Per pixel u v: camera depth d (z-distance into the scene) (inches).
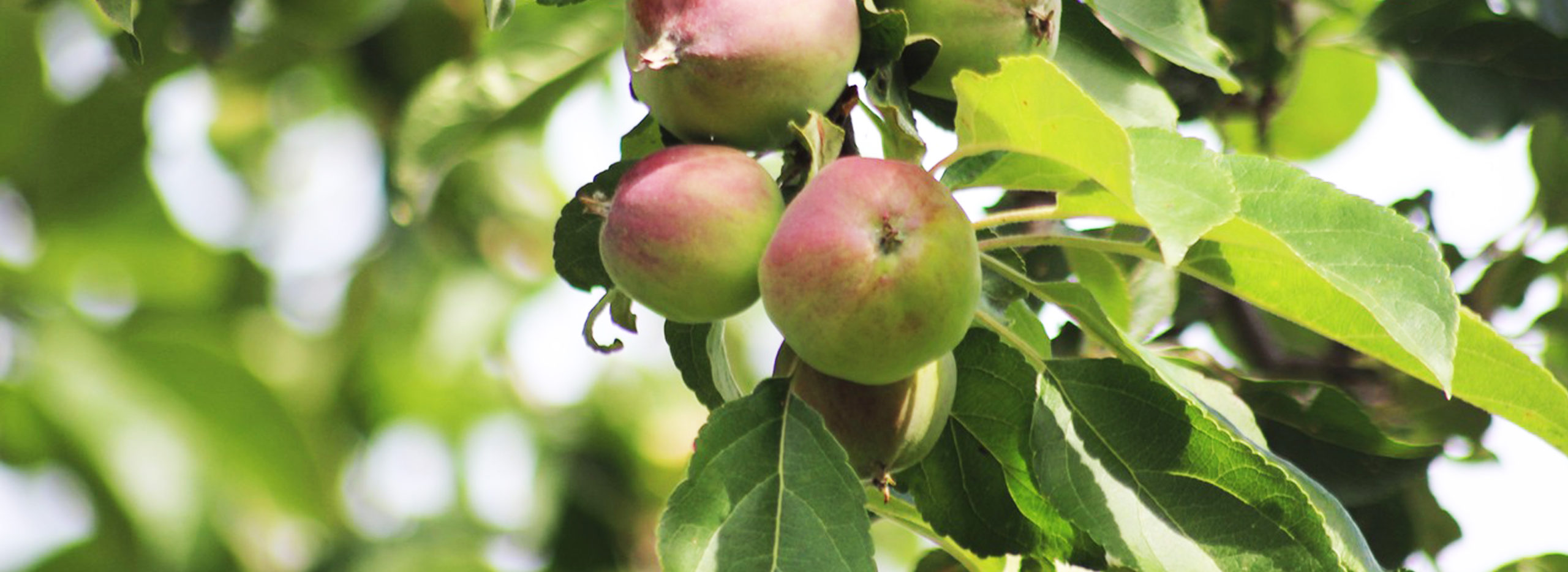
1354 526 74.2
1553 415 74.4
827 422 73.4
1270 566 73.0
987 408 74.5
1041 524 74.7
